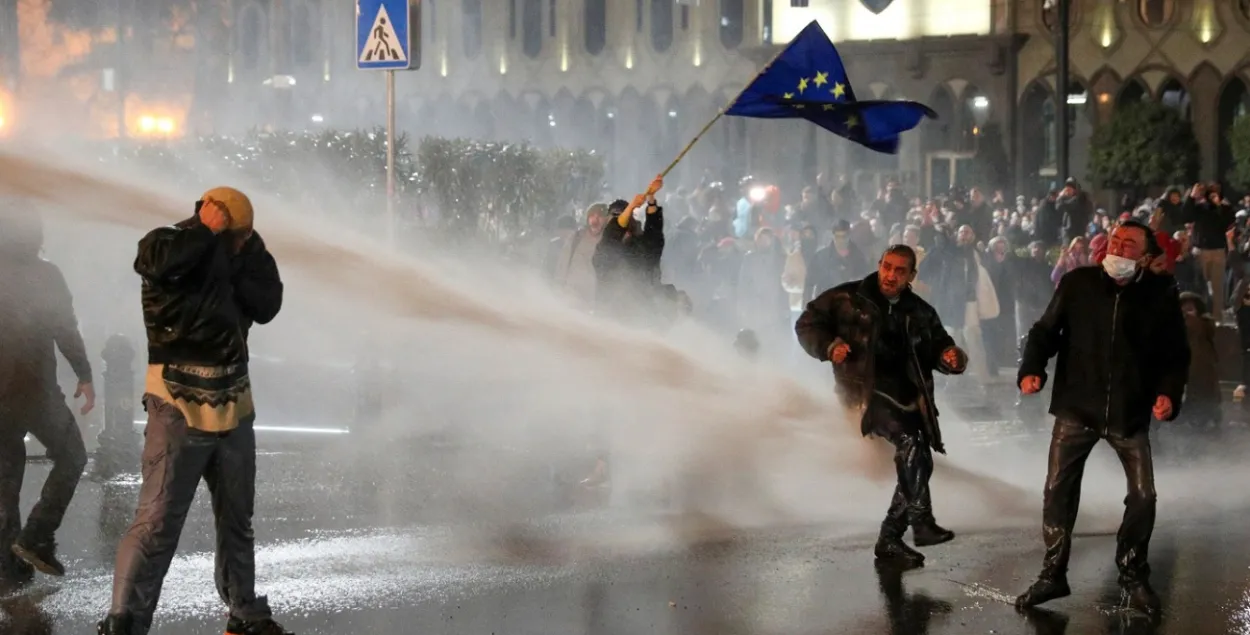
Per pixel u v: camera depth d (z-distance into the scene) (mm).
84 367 7938
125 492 10359
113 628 5941
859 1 40500
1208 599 7590
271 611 6945
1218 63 36344
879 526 9375
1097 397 7297
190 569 8055
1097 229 23062
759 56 41531
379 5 12609
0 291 7652
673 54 44000
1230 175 30938
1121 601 7461
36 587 7664
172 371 6055
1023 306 21000
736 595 7586
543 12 46625
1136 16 37344
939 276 18094
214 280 6039
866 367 8352
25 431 7766
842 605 7387
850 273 17203
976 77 38688
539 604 7391
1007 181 37875
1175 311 7266
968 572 8125
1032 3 38375
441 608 7301
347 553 8508
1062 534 7324
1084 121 37969
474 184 18562
